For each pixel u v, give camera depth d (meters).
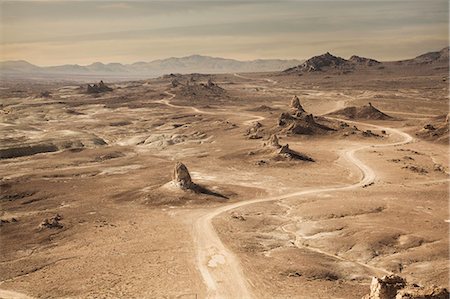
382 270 54.19
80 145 136.50
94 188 92.44
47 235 67.69
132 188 91.00
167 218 73.25
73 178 100.88
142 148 135.75
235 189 89.56
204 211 76.38
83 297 48.25
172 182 88.06
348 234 64.06
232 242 61.84
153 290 49.00
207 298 47.16
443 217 70.44
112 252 59.91
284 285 49.53
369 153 120.38
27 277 54.03
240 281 50.56
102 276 52.91
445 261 54.88
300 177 99.12
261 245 61.28
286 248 60.38
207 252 58.56
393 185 91.62
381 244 60.22
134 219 73.44
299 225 68.88
